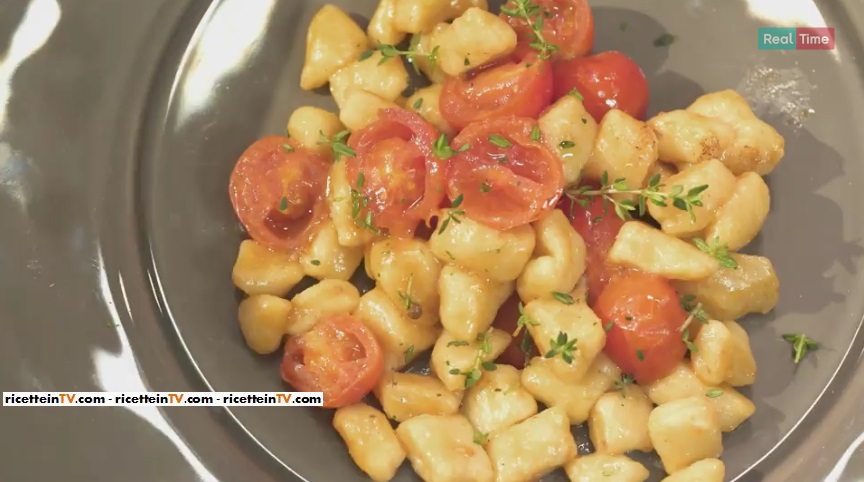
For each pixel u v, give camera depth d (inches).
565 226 17.9
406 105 18.9
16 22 18.9
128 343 18.3
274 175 18.5
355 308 18.3
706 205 18.0
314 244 18.4
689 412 17.6
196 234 18.7
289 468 18.1
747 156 18.5
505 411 17.9
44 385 18.1
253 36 19.3
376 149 18.2
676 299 17.9
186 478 17.9
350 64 19.0
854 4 19.3
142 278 18.6
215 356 18.4
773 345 18.5
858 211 18.8
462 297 17.8
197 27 19.3
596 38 19.5
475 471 17.7
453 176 17.9
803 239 18.8
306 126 18.7
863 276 18.7
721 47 19.4
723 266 18.1
